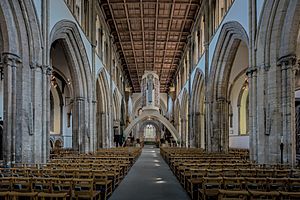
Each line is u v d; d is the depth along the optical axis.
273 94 12.88
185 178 10.87
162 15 30.14
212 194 7.28
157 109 45.28
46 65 14.62
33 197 5.61
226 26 18.84
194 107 32.12
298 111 18.27
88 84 22.95
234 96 32.09
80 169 10.06
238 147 31.23
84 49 21.77
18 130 13.15
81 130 22.42
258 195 5.42
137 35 34.97
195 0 27.34
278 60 12.84
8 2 12.49
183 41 36.88
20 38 13.30
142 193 10.47
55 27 16.33
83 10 22.55
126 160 15.75
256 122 13.95
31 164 12.02
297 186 7.20
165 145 48.44
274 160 12.69
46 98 14.62
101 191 9.04
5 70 12.92
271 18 12.82
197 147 31.72
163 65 47.19
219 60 21.88
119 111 42.62
